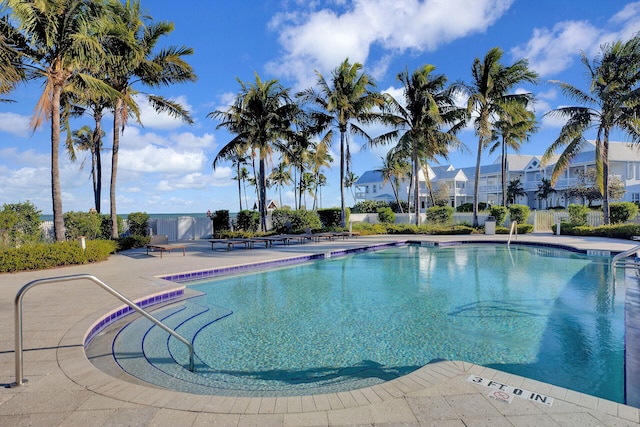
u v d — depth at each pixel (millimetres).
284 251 13117
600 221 19969
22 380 2732
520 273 9484
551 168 37188
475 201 21859
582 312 5820
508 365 3877
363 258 12781
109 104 17531
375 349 4422
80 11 9969
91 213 15898
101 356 3953
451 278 8977
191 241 19094
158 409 2328
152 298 6082
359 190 48625
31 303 5371
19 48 10039
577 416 2178
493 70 19750
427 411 2244
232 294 7359
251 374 3711
